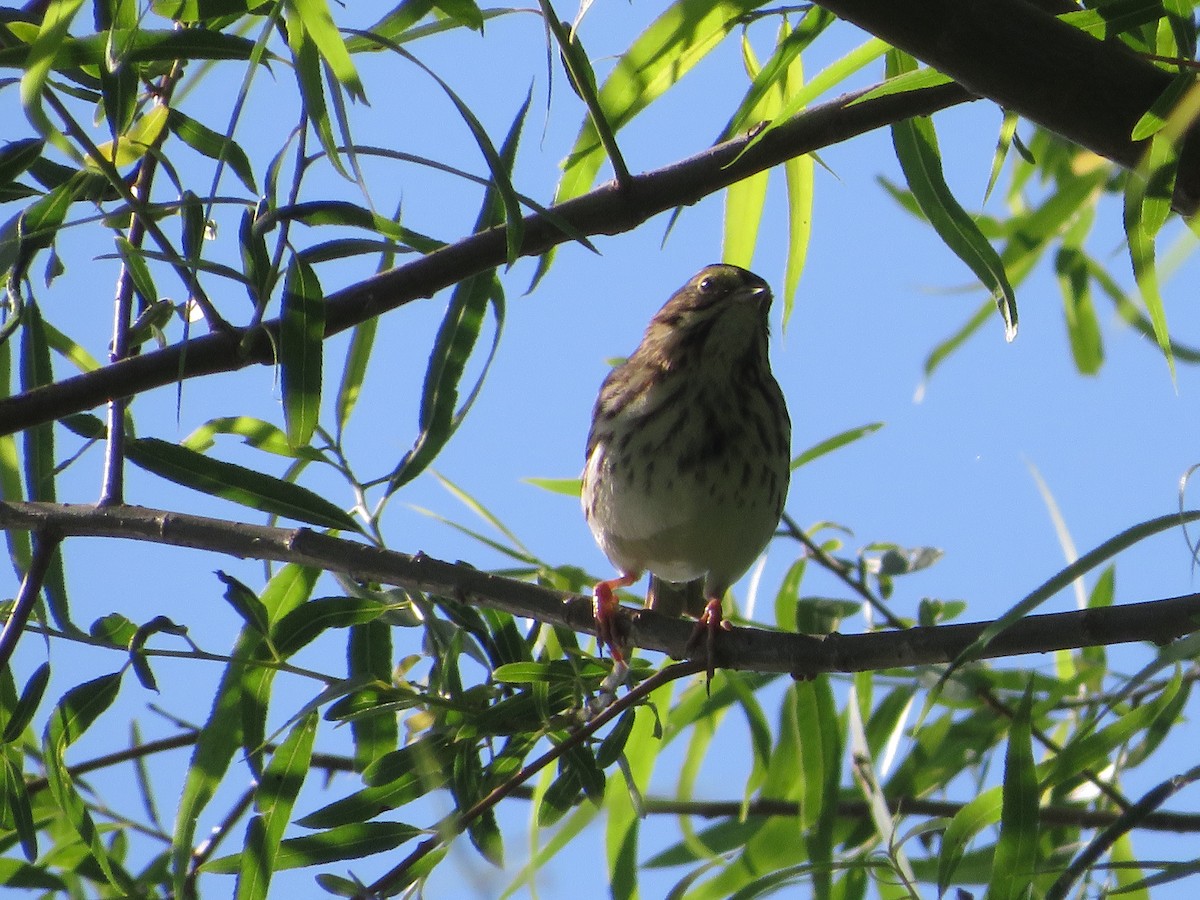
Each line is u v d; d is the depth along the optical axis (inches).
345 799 347.9
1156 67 292.2
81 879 402.0
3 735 353.1
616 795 436.5
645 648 382.3
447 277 358.9
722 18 366.9
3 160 338.6
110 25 343.3
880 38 289.4
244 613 343.0
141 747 401.7
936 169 367.9
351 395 380.5
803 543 465.7
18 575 384.2
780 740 470.9
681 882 387.9
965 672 450.6
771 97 417.1
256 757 357.1
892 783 462.9
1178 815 409.7
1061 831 430.9
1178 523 275.4
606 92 375.9
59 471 372.5
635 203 362.0
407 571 364.2
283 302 324.5
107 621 351.3
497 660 384.8
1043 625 321.7
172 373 338.3
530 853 402.9
